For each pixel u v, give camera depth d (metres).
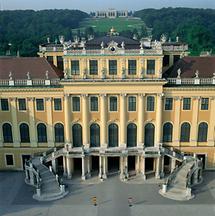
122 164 73.94
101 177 74.38
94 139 75.19
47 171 72.62
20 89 72.50
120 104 72.19
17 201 66.94
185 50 83.12
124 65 70.00
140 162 74.56
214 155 76.81
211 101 73.06
